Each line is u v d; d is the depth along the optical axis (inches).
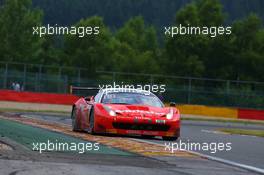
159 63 5457.7
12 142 912.3
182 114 3853.3
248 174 730.2
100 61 5369.1
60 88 3838.6
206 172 718.5
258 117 3875.5
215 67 5467.5
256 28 5595.5
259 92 4040.4
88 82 3858.3
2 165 660.7
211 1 5359.3
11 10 5295.3
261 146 1262.3
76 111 1359.5
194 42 5339.6
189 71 5300.2
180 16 5339.6
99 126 1214.9
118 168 703.1
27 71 4003.4
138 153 891.4
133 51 5767.7
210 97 4015.8
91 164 724.7
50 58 5570.9
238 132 1930.4
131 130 1212.5
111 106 1237.7
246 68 5531.5
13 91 3661.4
